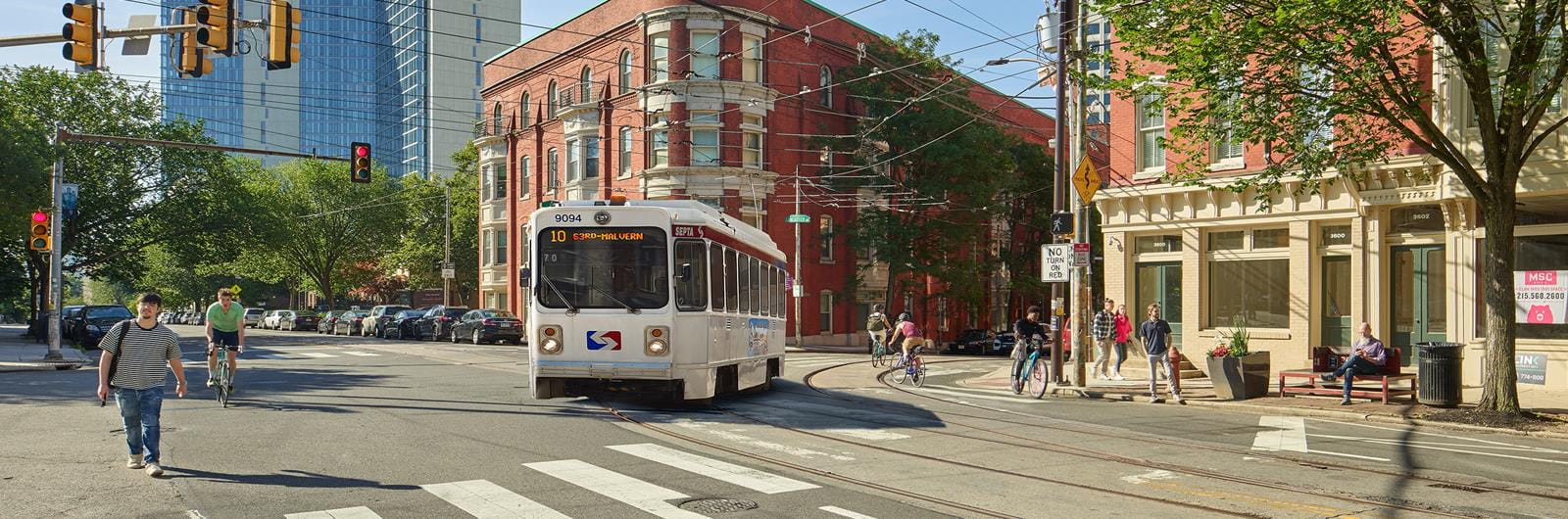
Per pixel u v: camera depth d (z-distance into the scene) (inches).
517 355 1195.3
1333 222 861.8
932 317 2094.0
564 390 625.3
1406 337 824.9
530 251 612.7
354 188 3127.5
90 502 316.2
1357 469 412.5
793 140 1759.4
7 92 1914.4
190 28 608.1
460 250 2797.7
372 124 7204.7
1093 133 1679.4
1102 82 672.4
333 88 7716.5
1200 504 336.8
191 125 2247.8
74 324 1624.0
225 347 602.2
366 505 315.9
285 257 3122.5
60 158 1093.1
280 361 1053.8
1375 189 821.9
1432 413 600.4
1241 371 702.5
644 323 593.3
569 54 1916.8
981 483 373.4
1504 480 388.5
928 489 360.5
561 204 609.6
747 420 559.2
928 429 531.8
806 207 1796.3
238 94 7637.8
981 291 1904.5
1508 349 576.1
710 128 1669.5
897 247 1728.6
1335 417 618.5
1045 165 2025.1
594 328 596.7
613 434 489.1
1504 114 580.1
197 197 2226.9
